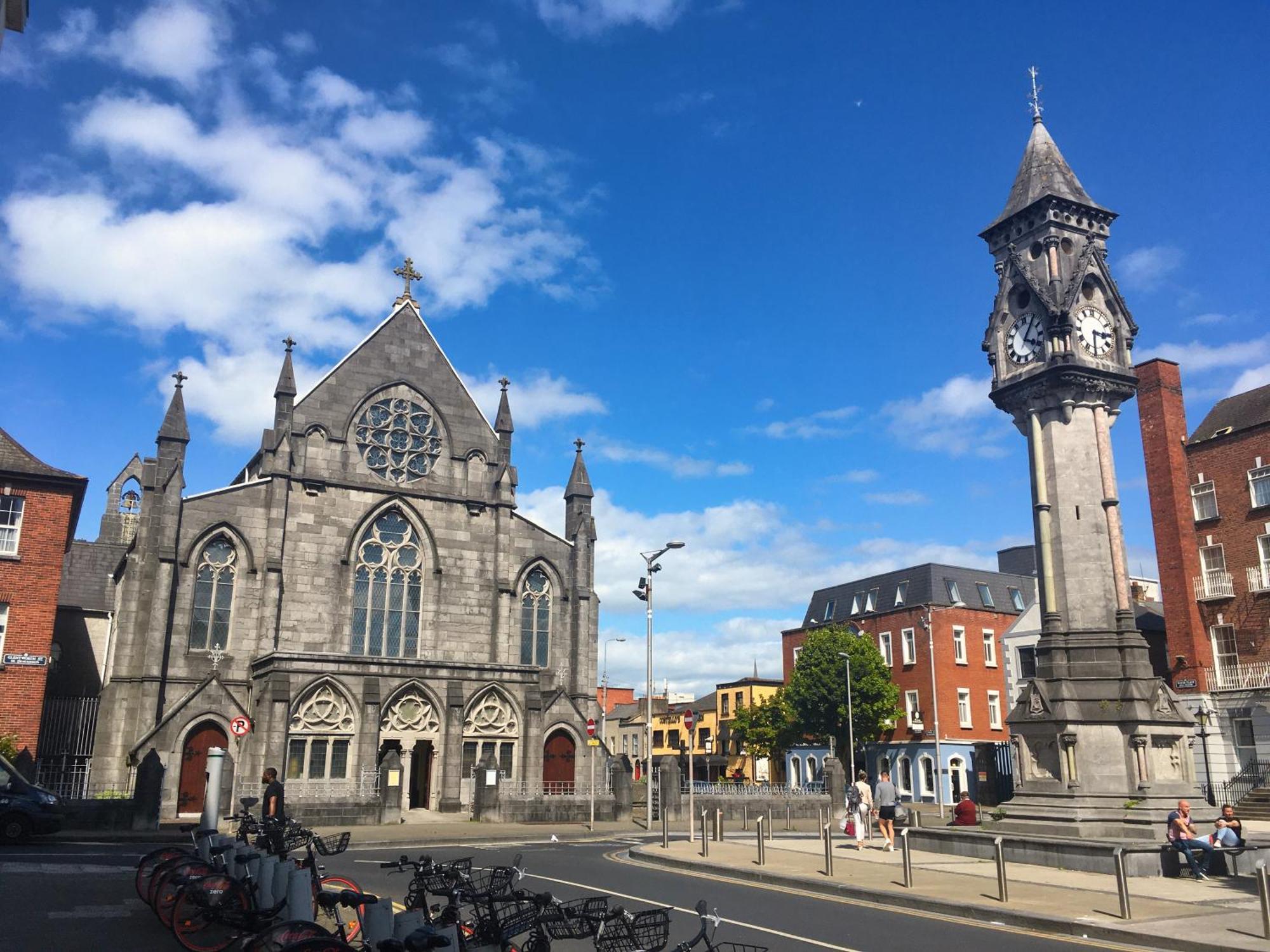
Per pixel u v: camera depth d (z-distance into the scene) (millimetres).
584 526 55062
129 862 23109
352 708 43344
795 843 31281
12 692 36062
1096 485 29344
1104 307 31188
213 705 41469
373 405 50750
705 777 101000
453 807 44031
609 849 31516
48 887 18047
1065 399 29922
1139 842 23984
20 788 27359
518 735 47188
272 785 18344
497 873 11688
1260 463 46094
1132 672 27266
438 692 45469
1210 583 47000
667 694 113125
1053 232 31172
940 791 65250
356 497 49156
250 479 52781
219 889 12617
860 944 14695
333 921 14695
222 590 45594
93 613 51688
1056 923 16141
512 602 51875
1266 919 14617
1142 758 26359
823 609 83625
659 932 10375
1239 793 43312
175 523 44719
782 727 75000
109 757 41562
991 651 73750
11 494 37625
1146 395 50781
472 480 52281
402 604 49312
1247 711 44250
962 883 20766
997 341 32156
